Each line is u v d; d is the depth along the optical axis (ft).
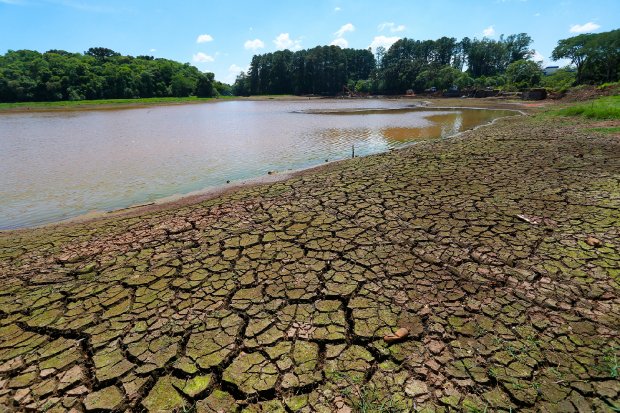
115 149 43.52
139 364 8.50
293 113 102.73
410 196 19.22
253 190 23.73
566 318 9.13
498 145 32.42
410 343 8.62
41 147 45.85
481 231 14.29
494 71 234.99
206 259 13.48
